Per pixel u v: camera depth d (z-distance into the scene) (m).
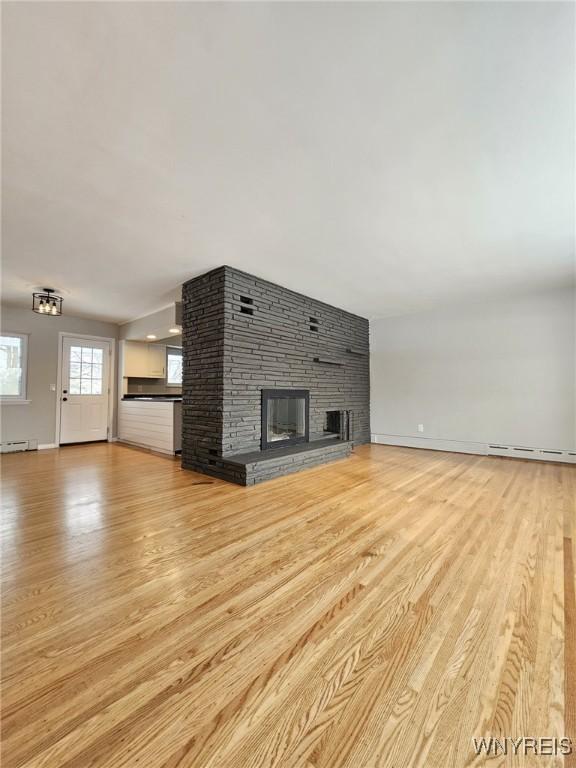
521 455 4.77
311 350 4.89
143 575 1.77
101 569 1.83
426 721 0.99
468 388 5.24
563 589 1.64
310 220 2.69
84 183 2.20
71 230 2.83
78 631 1.37
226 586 1.68
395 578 1.74
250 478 3.42
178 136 1.80
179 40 1.32
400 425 5.95
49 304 4.58
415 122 1.73
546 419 4.60
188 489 3.28
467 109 1.65
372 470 4.08
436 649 1.27
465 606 1.52
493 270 3.82
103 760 0.89
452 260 3.53
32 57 1.37
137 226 2.77
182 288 4.26
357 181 2.21
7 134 1.77
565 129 1.77
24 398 5.44
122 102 1.59
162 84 1.50
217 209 2.52
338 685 1.12
